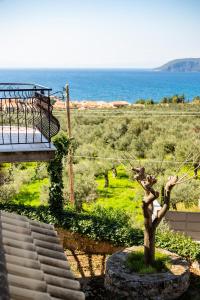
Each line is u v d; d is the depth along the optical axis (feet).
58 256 21.80
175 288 37.68
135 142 102.89
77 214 51.01
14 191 75.15
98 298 38.60
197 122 128.57
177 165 88.12
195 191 72.23
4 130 35.99
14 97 28.78
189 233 55.93
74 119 134.51
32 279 18.02
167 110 174.09
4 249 20.21
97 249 48.42
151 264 39.93
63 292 18.03
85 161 95.04
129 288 37.17
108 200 81.15
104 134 114.93
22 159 27.68
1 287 15.94
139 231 47.50
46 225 25.70
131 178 91.40
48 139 28.86
